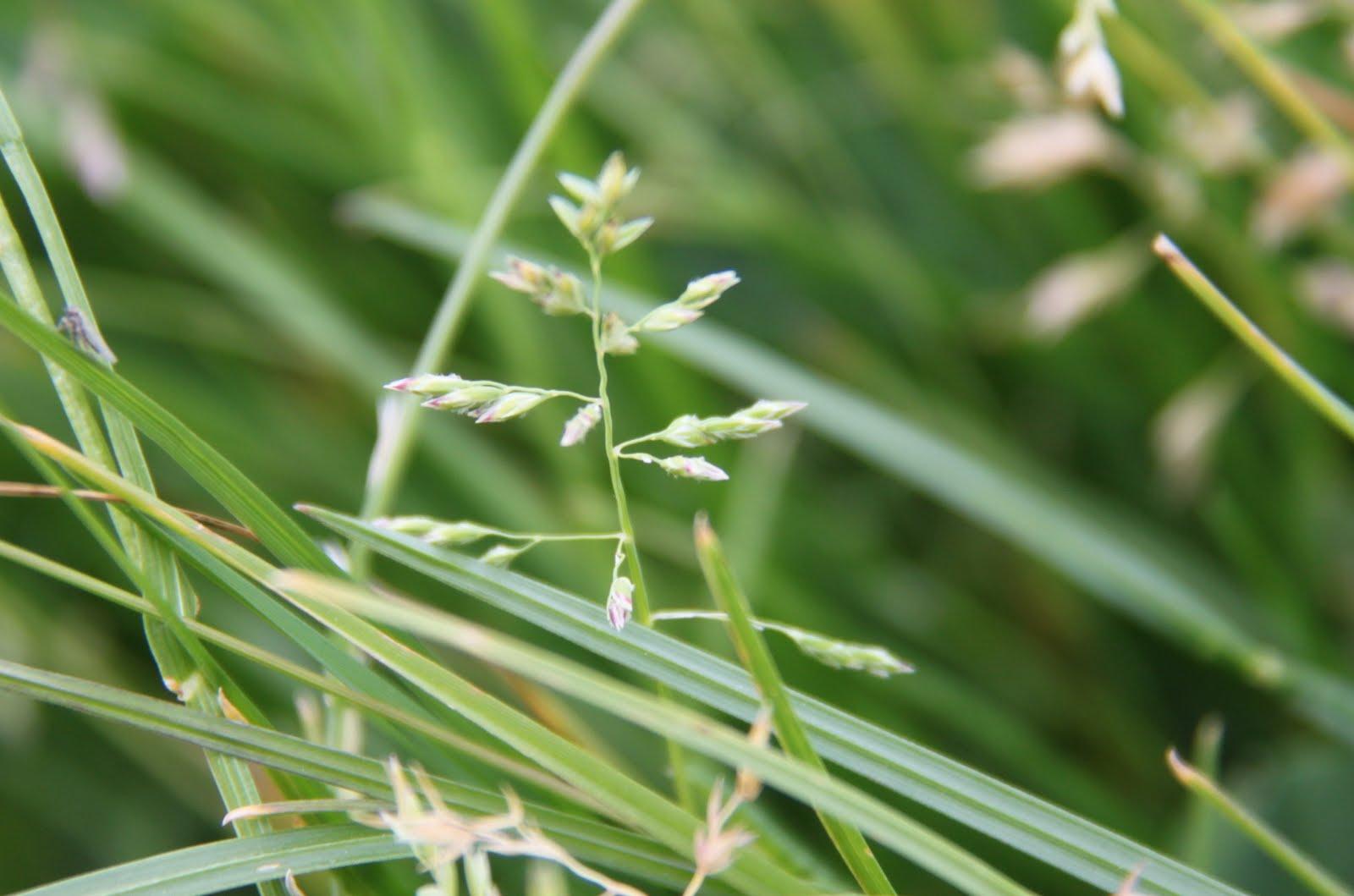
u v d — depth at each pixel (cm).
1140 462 59
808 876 35
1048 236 62
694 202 61
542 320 56
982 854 46
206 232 55
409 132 53
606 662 49
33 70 54
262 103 63
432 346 38
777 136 66
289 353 60
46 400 55
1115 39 54
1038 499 44
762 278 63
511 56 54
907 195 66
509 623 50
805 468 62
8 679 33
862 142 66
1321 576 55
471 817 33
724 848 32
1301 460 54
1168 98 54
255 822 34
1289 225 49
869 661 33
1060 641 57
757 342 62
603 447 56
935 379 61
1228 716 53
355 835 33
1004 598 58
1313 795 41
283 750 33
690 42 65
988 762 51
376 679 34
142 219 56
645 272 57
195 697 34
